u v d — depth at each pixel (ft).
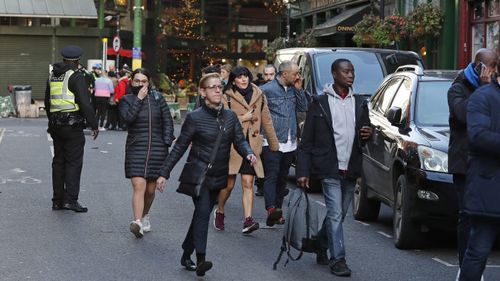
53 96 41.65
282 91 39.65
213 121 29.45
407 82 38.70
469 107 23.36
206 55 170.19
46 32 141.38
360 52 55.67
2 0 136.46
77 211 41.96
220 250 33.94
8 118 122.62
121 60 147.43
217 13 171.01
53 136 42.11
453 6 89.04
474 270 23.66
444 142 33.06
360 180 41.32
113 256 32.24
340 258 29.78
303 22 147.33
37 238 35.29
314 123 30.14
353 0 121.08
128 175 36.09
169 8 163.73
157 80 150.71
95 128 42.16
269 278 29.25
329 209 30.09
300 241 29.99
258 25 173.47
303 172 30.04
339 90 30.40
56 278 28.58
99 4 144.46
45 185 51.24
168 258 32.09
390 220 42.29
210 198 29.37
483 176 23.03
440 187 31.94
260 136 37.81
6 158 65.57
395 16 89.51
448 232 38.50
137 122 36.14
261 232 38.14
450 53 89.56
